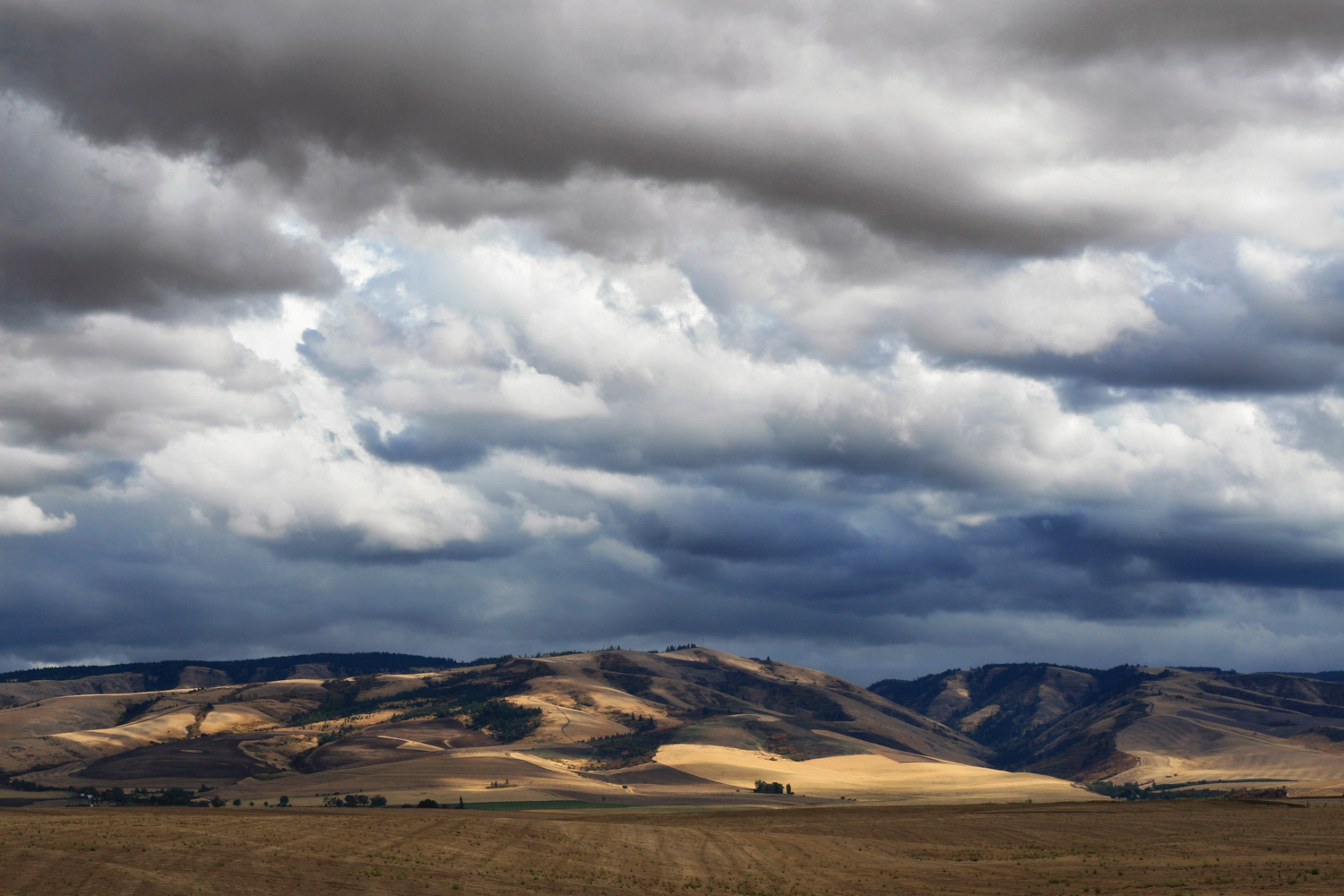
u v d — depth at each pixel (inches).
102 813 4042.8
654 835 3786.9
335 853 2728.8
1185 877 2738.7
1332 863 3002.0
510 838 3380.9
